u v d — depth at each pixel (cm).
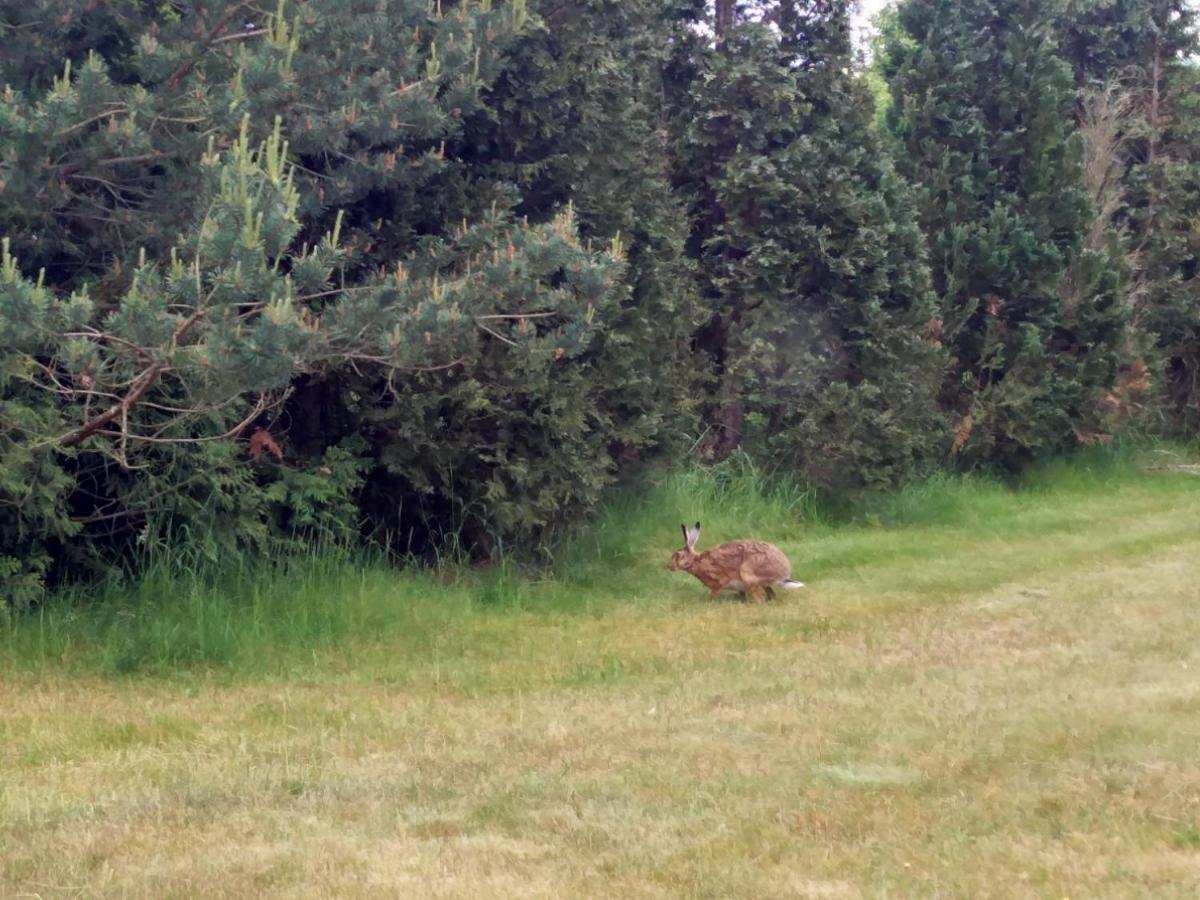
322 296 1099
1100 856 566
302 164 1145
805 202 1747
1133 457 2381
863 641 1072
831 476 1775
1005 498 2000
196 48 1013
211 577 1130
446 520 1332
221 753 764
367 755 754
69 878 563
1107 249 2367
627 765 718
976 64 2286
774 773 697
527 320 1053
